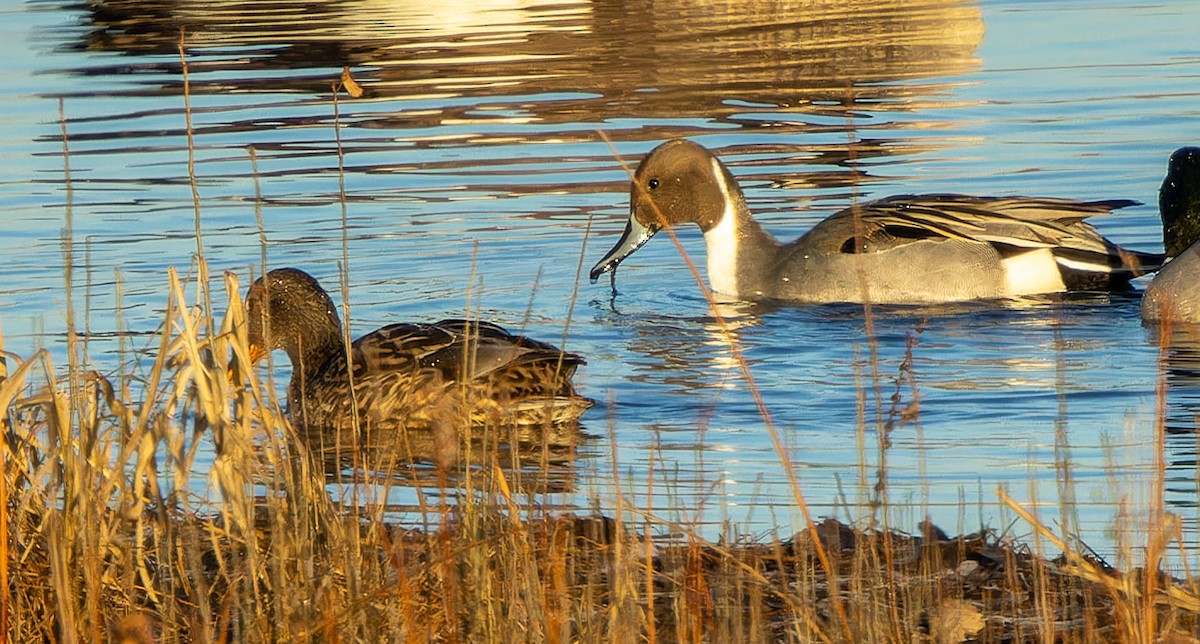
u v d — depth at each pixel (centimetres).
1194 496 967
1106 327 1436
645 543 897
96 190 1934
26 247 1689
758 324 1496
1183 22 2783
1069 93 2311
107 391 863
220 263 1633
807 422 1177
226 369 881
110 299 1511
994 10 3044
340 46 2916
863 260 1584
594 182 1947
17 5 3484
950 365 1317
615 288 1628
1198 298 1395
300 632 735
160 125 2294
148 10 3372
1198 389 1218
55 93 2548
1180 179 1527
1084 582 841
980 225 1584
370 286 1579
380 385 1212
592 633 747
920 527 947
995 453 1084
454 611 744
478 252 1688
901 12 3053
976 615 809
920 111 2270
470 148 2127
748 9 3159
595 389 1274
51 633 809
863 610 782
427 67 2702
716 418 1194
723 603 804
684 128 2222
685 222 1641
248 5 3425
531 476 1048
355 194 1906
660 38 2931
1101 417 1158
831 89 2461
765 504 995
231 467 846
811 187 1919
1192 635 766
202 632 760
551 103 2403
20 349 1345
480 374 1178
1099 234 1703
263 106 2420
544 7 3303
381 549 849
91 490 832
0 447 802
